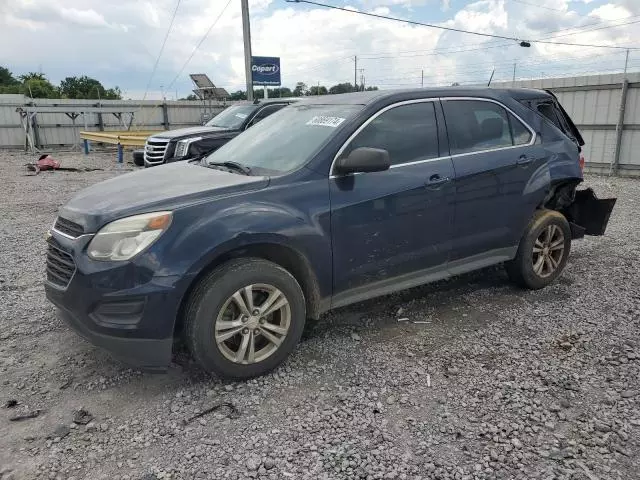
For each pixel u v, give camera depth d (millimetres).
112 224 3131
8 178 14367
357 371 3557
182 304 3242
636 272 5566
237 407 3146
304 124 4164
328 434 2883
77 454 2740
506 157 4516
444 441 2814
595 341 3961
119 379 3479
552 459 2666
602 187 11672
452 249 4316
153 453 2746
